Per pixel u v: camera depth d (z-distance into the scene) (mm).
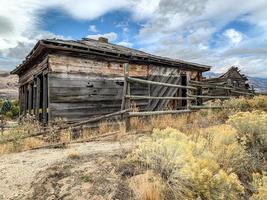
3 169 4027
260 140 5238
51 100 8734
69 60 9312
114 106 10781
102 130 7430
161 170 3422
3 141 6277
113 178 3410
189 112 8891
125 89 6867
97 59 10219
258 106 10594
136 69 11945
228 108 10344
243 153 4434
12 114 23875
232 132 4898
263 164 4656
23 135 6688
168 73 13719
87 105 9781
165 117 7691
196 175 3072
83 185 3283
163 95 13297
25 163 4262
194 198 3045
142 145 3861
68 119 9117
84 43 11523
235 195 3305
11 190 3307
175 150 3490
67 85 9211
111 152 4488
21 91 15133
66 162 4027
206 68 16094
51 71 8789
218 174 3240
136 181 3250
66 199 3041
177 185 3078
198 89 13125
